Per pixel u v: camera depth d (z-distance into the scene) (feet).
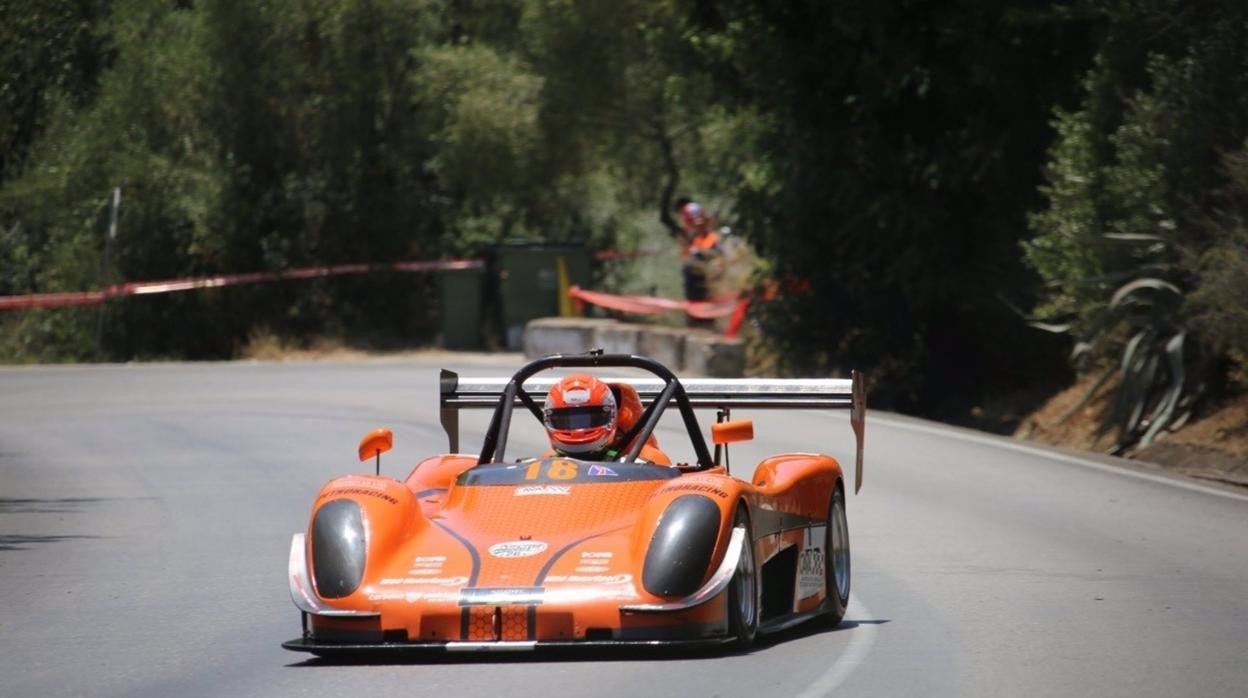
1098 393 267.39
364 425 253.24
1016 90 305.12
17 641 109.91
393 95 463.83
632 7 451.53
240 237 449.06
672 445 224.33
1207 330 221.87
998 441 231.09
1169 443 230.27
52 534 162.91
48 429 262.67
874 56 308.60
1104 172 252.42
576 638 91.50
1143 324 243.40
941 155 302.66
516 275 433.89
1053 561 137.90
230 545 154.20
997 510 168.86
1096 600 119.24
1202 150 232.53
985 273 308.81
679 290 481.87
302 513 173.68
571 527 99.66
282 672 96.27
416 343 451.12
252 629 112.78
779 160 338.34
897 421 257.14
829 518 114.52
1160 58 239.50
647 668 93.15
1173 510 168.86
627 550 95.55
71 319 437.58
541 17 458.50
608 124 469.98
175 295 443.32
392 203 462.19
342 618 93.56
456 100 458.09
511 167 460.55
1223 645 102.12
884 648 100.73
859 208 317.83
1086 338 252.83
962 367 327.88
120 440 245.65
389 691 88.84
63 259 439.63
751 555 99.40
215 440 241.55
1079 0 268.82
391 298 461.78
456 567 95.25
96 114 444.55
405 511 99.86
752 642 100.27
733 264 380.78
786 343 348.18
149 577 137.18
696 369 316.60
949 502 174.50
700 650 98.63
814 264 337.52
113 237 423.23
